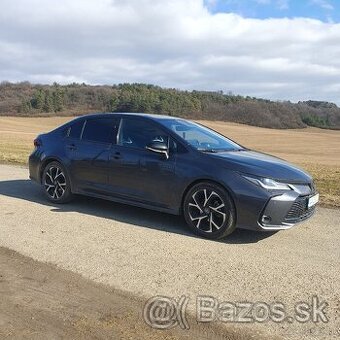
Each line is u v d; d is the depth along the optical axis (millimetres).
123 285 4219
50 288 4117
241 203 5492
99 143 6891
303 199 5668
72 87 137375
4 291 4031
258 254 5230
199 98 125188
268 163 5875
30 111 123562
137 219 6559
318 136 91375
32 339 3275
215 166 5711
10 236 5602
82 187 7031
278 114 124438
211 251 5266
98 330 3416
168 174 6035
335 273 4719
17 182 9375
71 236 5656
